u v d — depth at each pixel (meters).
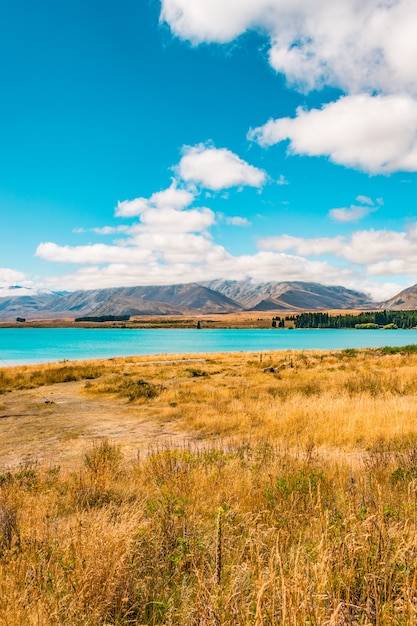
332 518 4.29
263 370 30.27
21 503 6.05
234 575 3.30
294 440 10.38
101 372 30.84
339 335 176.88
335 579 3.10
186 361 42.97
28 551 4.11
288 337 158.12
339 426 11.31
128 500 6.16
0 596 3.14
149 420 14.61
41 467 8.75
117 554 3.50
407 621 2.53
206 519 4.95
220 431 12.39
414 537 3.31
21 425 14.17
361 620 2.63
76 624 2.90
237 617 2.65
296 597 2.66
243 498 5.71
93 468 7.65
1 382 24.92
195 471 7.20
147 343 116.69
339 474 6.57
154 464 7.88
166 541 4.14
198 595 2.88
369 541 3.54
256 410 14.55
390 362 30.70
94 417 15.47
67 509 5.96
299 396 16.70
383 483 5.98
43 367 34.75
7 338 153.12
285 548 3.97
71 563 3.58
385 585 2.85
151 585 3.52
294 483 5.97
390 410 12.66
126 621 2.98
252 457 8.38
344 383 19.80
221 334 187.88
